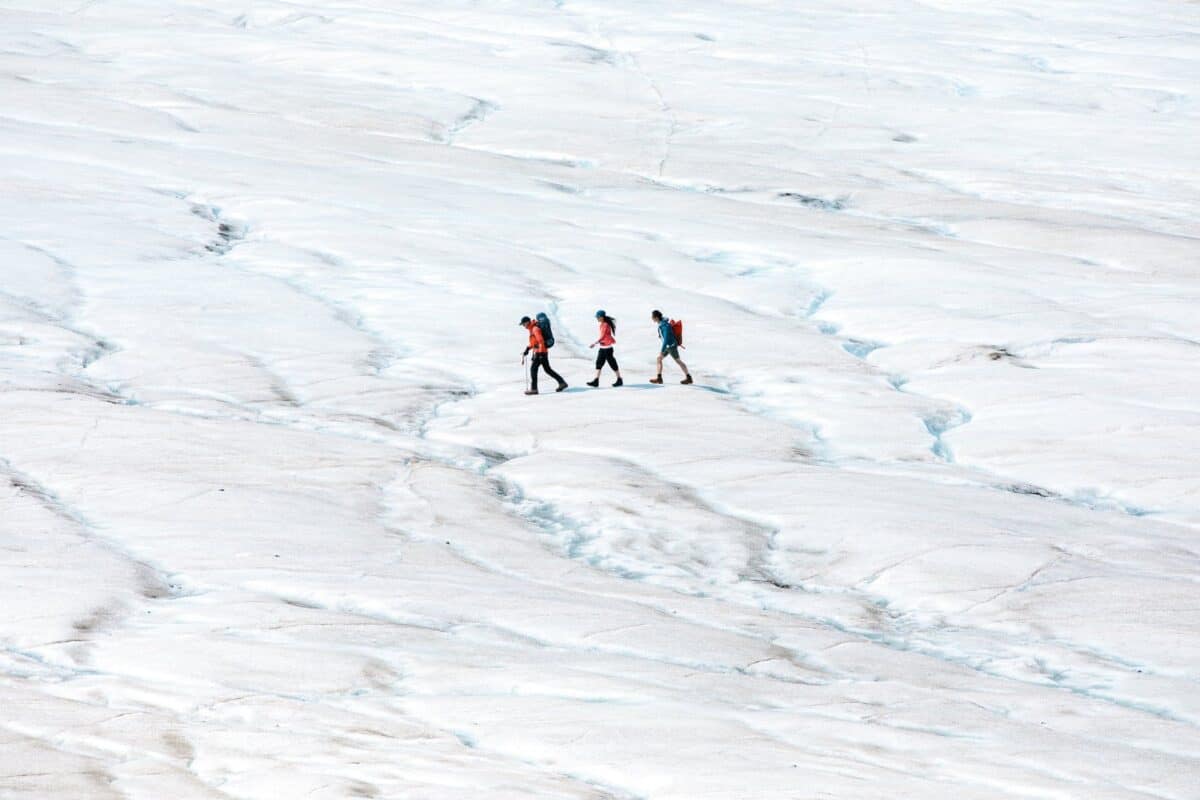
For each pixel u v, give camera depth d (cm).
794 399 9550
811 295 12388
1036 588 6438
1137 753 4616
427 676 5131
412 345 10588
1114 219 17038
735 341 10812
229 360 9950
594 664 5294
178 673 5103
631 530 7225
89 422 8406
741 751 4375
